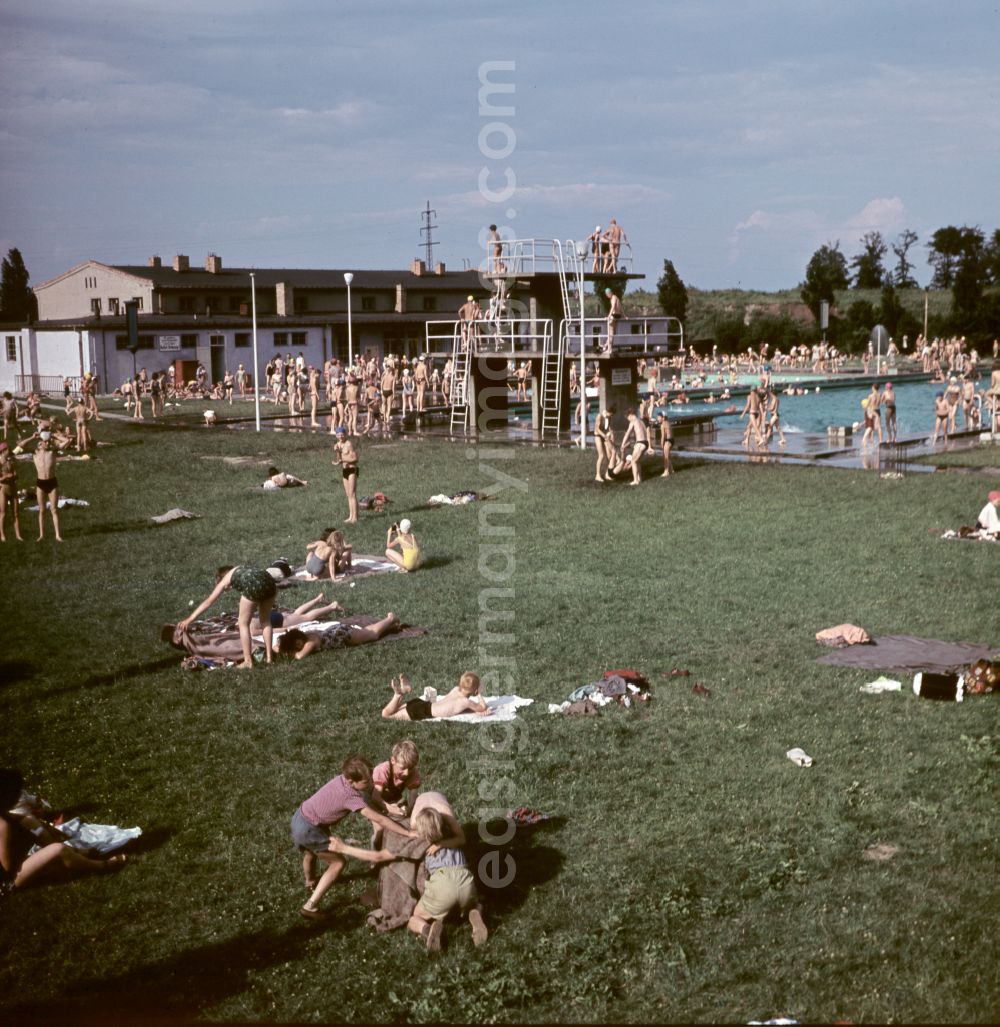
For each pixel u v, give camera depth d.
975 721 11.37
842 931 7.53
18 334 68.62
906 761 10.34
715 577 18.03
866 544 20.36
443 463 33.03
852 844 8.73
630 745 10.89
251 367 70.31
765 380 55.84
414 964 7.39
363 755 10.73
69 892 8.35
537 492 27.58
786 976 7.06
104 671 13.69
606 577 18.23
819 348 79.12
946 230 126.44
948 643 14.01
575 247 35.78
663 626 15.16
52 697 12.72
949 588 16.94
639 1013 6.75
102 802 9.83
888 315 97.31
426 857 7.86
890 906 7.82
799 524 22.47
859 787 9.78
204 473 32.06
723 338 99.06
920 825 9.05
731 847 8.77
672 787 9.88
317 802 8.07
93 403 49.03
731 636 14.63
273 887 8.40
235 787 10.12
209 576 19.09
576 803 9.61
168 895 8.29
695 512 24.27
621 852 8.73
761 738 10.98
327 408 54.06
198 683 13.15
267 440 40.12
